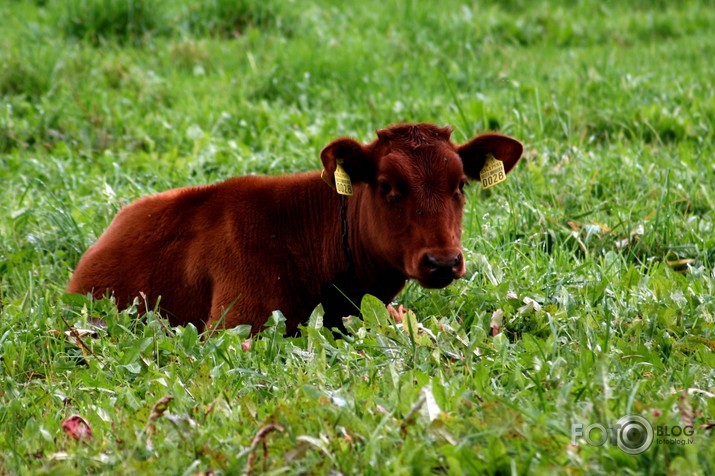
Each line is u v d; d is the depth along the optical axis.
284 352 15.74
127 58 34.56
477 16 40.78
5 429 13.46
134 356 15.14
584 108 29.03
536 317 16.33
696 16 43.00
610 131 28.48
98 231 21.91
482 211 22.34
